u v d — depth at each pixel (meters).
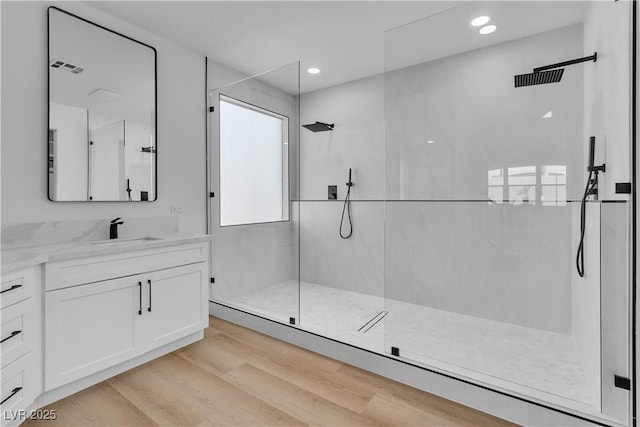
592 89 1.81
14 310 1.54
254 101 3.02
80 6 2.32
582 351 1.90
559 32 1.98
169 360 2.28
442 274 2.36
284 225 2.81
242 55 3.17
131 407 1.76
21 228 2.06
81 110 2.32
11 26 2.02
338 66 3.41
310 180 4.14
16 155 2.05
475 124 2.19
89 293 1.90
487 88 2.13
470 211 2.25
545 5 1.98
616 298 1.51
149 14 2.49
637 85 1.37
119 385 1.96
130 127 2.60
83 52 2.33
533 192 2.05
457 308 2.32
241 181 3.08
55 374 1.76
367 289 3.73
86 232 2.36
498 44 2.08
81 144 2.33
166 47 2.87
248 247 3.04
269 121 2.94
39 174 2.14
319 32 2.74
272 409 1.75
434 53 2.24
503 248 2.17
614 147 1.55
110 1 2.32
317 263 4.10
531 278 2.09
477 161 2.20
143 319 2.17
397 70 2.39
